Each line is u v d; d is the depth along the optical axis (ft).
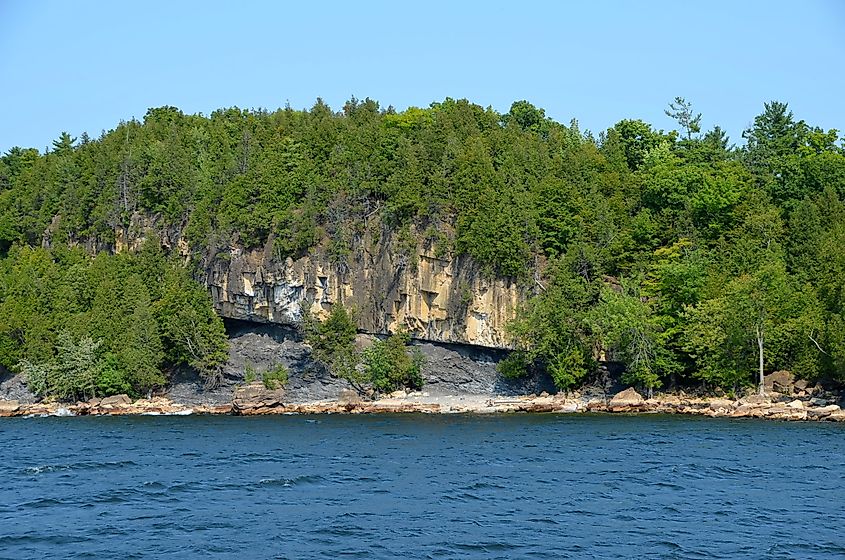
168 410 443.32
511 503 214.90
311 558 176.14
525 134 567.59
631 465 258.16
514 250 443.32
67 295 491.31
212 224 504.02
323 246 472.44
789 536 186.60
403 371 440.45
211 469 262.06
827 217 447.83
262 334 481.87
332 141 540.93
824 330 381.81
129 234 541.75
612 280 446.60
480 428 348.18
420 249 457.68
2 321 480.23
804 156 538.06
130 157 560.61
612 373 431.43
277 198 487.20
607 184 493.77
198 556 178.29
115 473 257.55
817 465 254.68
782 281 400.47
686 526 194.18
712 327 398.83
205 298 476.95
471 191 458.50
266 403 429.79
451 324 451.53
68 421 408.67
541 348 419.74
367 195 480.64
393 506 213.25
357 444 309.63
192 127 653.30
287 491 230.68
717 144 556.10
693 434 317.83
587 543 183.62
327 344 448.24
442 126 531.50
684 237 451.53
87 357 457.68
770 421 354.95
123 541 187.83
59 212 578.66
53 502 220.64
